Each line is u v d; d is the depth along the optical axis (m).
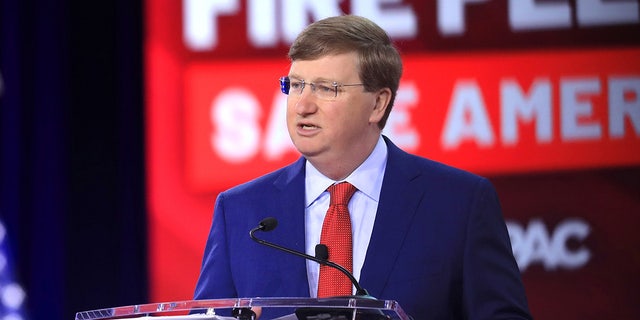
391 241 6.88
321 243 6.93
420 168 7.20
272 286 6.94
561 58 13.11
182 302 5.70
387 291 6.75
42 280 13.41
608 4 13.15
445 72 13.06
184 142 13.18
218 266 7.18
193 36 13.18
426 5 13.07
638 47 13.16
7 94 13.42
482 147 13.05
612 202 13.09
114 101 13.35
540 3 13.11
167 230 13.21
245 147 13.10
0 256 13.37
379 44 6.90
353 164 7.04
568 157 13.09
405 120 13.04
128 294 13.27
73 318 13.38
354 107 6.77
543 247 13.07
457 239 6.85
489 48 13.07
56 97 13.42
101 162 13.38
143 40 13.23
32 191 13.53
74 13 13.36
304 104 6.75
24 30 13.44
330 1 13.04
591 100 13.13
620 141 13.13
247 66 13.13
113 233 13.37
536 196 13.09
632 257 13.09
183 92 13.18
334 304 5.50
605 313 13.06
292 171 7.36
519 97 13.09
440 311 6.74
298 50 6.83
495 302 6.72
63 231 13.41
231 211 7.36
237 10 13.13
